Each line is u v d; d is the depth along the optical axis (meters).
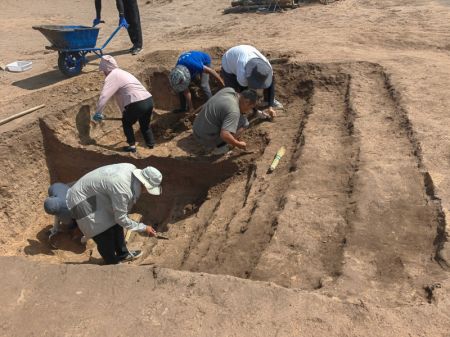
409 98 6.02
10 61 9.92
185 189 6.17
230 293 3.08
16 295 3.22
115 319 2.97
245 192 5.19
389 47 8.59
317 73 7.08
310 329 2.79
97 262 5.28
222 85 6.72
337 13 11.59
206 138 5.59
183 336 2.81
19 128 5.98
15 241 5.54
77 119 6.65
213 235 4.58
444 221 3.71
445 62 7.47
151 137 6.63
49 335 2.90
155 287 3.20
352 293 3.15
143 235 5.62
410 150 4.86
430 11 10.98
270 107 6.36
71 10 15.84
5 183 5.70
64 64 7.98
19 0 17.02
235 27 11.16
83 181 4.29
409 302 3.00
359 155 4.86
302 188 4.49
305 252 3.66
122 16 8.36
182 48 9.05
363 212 3.96
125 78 6.01
